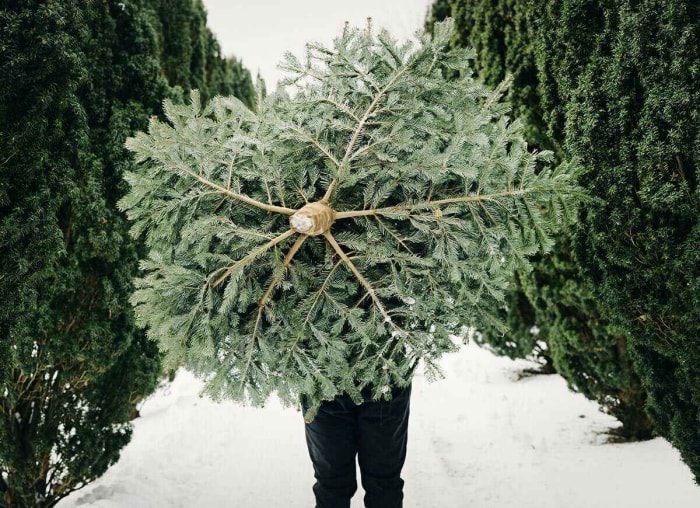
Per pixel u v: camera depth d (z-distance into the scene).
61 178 2.35
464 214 1.89
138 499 2.93
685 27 1.89
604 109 2.32
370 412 2.05
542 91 2.87
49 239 2.27
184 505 2.92
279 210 1.76
